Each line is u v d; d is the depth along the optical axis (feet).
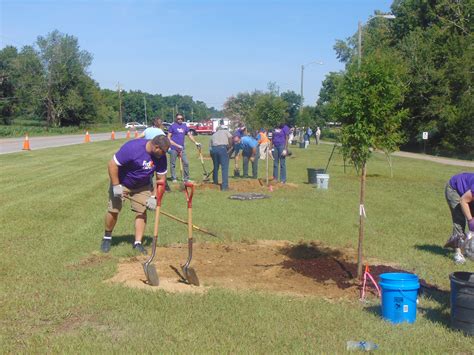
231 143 64.75
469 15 171.01
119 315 18.65
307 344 16.53
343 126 23.22
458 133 152.97
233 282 22.85
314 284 22.88
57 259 25.86
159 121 47.06
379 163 112.47
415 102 163.63
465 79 153.69
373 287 22.53
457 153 153.17
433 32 165.78
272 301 20.34
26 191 50.34
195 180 62.44
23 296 20.36
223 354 15.65
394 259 27.76
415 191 59.57
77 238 30.48
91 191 51.37
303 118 176.76
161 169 28.12
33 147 127.95
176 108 574.15
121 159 26.43
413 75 159.53
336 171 83.92
